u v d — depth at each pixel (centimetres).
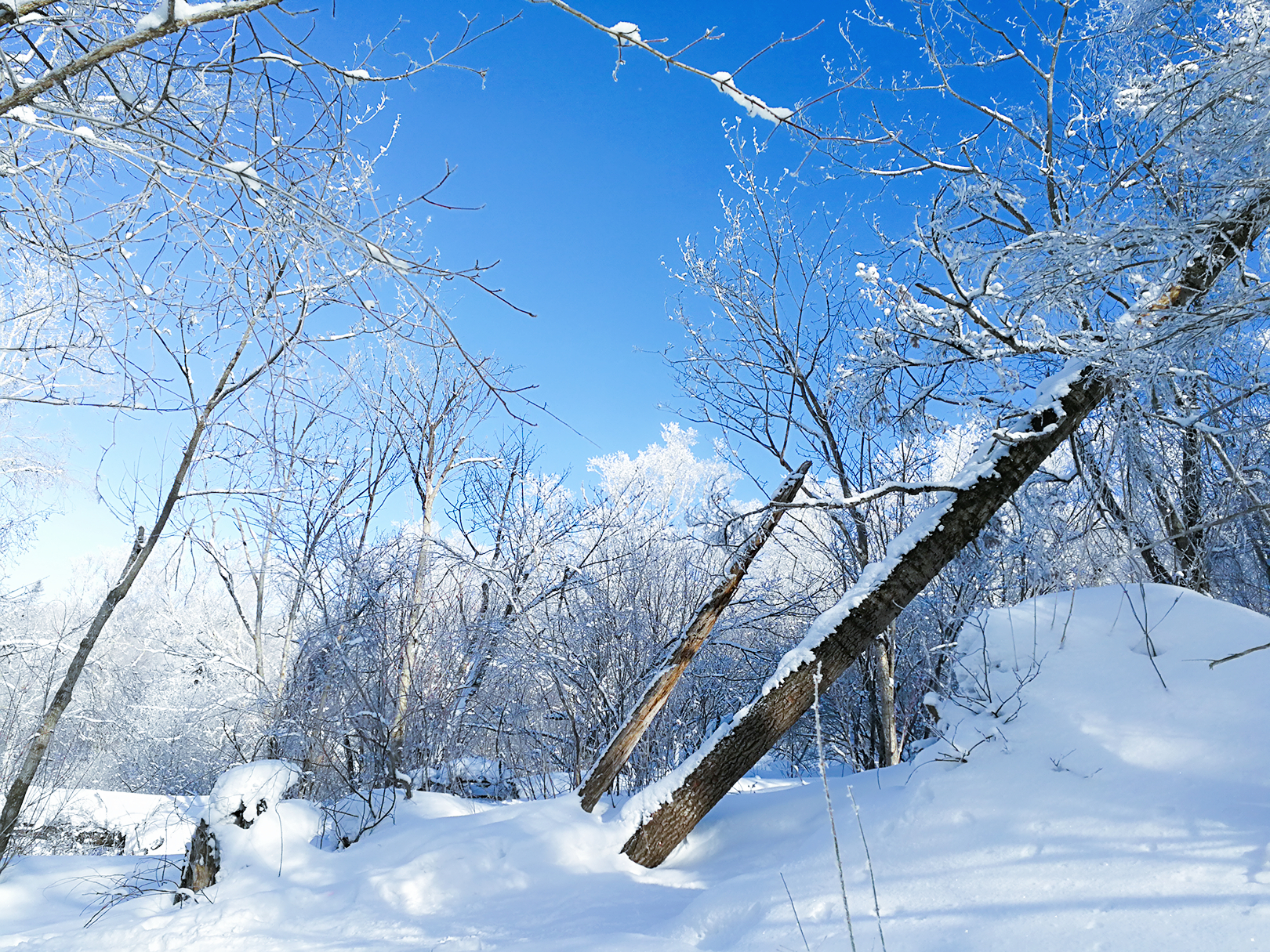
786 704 640
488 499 1323
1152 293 529
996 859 406
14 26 292
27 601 1184
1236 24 579
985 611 684
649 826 613
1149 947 303
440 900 529
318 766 791
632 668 1059
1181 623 591
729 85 312
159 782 1580
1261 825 366
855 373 867
